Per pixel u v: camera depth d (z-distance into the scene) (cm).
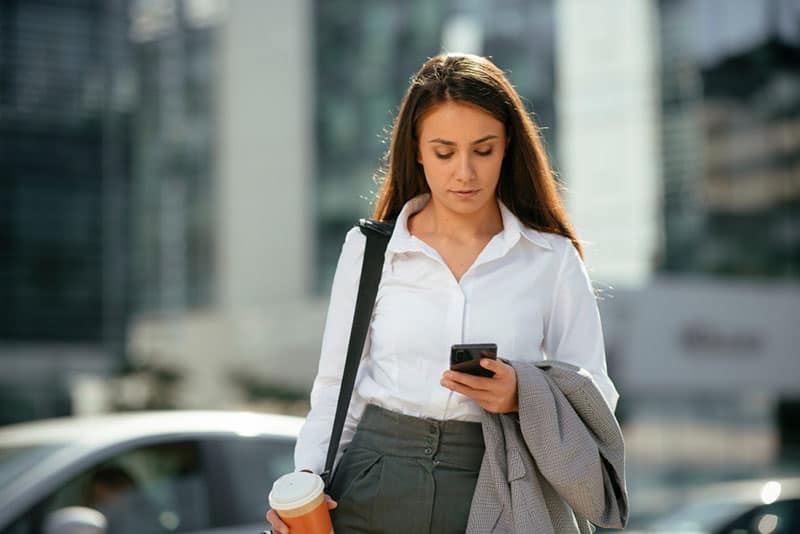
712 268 6169
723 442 4731
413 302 295
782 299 4766
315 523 278
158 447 535
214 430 554
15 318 5144
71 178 5275
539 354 296
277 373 5084
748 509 809
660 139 6381
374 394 295
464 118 283
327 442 306
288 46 5938
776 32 6119
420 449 288
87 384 5259
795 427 4769
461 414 288
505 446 285
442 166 286
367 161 5741
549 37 5762
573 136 6519
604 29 6450
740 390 4738
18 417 5100
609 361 4609
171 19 6159
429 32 5712
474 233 300
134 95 5466
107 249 5322
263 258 5884
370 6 5803
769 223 6100
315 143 5847
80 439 529
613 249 6425
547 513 280
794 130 6094
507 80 295
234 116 6009
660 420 4647
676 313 4653
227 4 6088
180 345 5559
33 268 5184
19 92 5191
